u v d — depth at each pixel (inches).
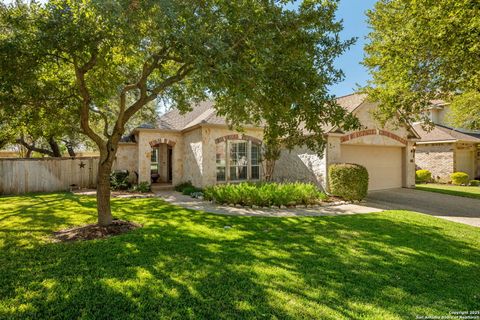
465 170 875.4
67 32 205.8
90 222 306.0
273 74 195.6
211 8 203.9
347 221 326.0
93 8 175.3
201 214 357.7
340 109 223.5
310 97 213.3
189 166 640.4
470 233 281.7
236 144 624.1
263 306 141.5
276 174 649.0
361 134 573.3
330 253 217.2
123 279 168.4
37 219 319.9
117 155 686.5
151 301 144.9
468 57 300.8
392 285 166.7
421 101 380.5
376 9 407.5
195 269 183.6
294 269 185.9
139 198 497.4
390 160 645.3
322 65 230.4
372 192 591.8
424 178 834.8
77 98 287.3
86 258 200.5
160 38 197.5
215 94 237.0
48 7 207.3
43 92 258.4
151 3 171.6
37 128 315.9
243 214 362.6
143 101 287.1
